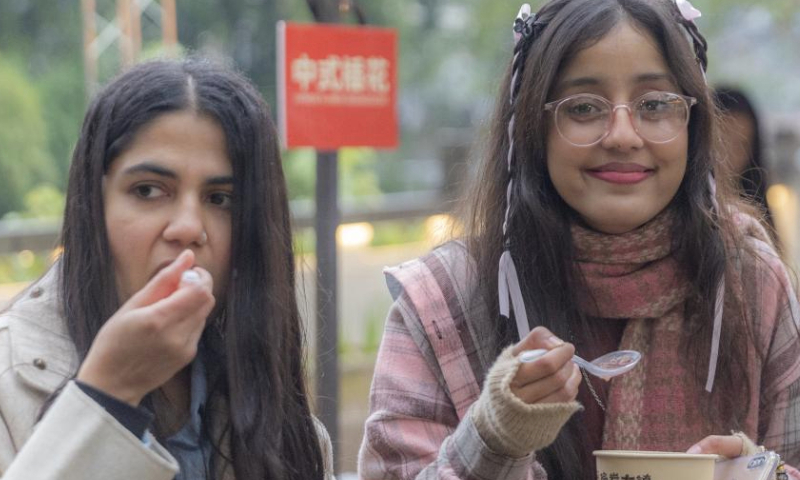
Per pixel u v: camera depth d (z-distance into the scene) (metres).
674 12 2.88
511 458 2.40
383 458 2.78
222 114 2.24
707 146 2.89
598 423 2.84
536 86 2.80
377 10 29.95
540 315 2.81
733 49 25.38
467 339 2.83
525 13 2.90
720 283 2.84
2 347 2.16
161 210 2.20
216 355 2.35
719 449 2.59
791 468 2.81
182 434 2.30
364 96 4.91
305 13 29.11
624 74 2.76
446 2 31.23
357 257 15.17
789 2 22.05
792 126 11.02
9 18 29.00
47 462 1.87
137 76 2.25
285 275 2.36
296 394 2.43
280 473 2.31
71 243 2.23
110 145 2.21
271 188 2.31
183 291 1.92
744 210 3.26
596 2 2.80
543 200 2.84
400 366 2.83
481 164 3.03
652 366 2.85
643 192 2.78
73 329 2.19
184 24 28.97
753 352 2.88
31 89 26.16
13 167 25.03
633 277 2.84
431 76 30.81
